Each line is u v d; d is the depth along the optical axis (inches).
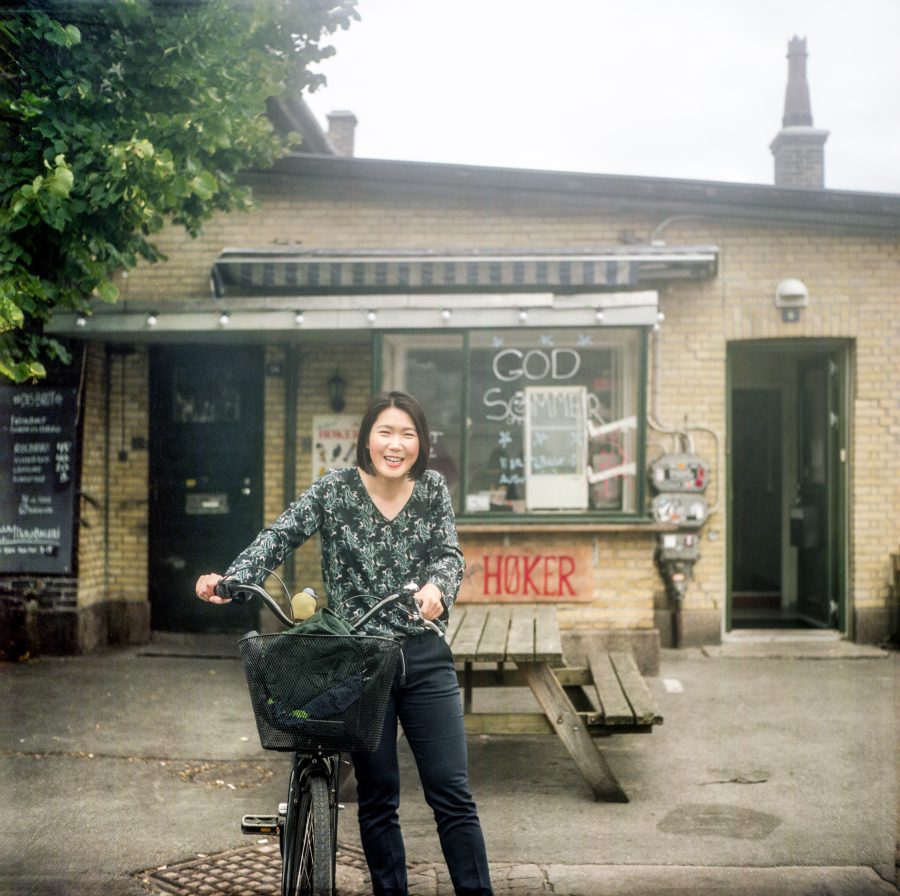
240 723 255.3
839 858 167.0
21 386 334.3
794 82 455.5
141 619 354.6
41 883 155.7
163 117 212.1
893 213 340.8
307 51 243.8
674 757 227.1
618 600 307.6
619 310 305.3
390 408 130.0
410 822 185.3
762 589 439.2
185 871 161.3
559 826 182.9
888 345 350.0
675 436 350.0
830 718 260.8
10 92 208.7
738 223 348.8
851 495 355.3
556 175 340.2
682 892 153.2
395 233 350.6
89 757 224.5
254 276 314.7
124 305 312.5
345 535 129.8
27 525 333.4
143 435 356.8
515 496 312.8
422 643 128.0
